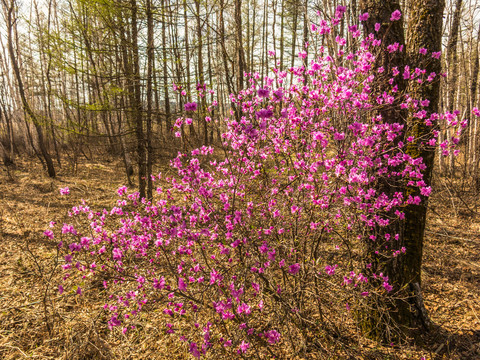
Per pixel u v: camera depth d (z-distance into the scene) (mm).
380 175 2568
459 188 7234
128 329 3018
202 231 2494
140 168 6168
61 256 4188
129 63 6016
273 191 2713
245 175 3070
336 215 2588
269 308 2922
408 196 2697
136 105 5910
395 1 2486
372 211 2568
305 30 9461
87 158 12875
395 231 2648
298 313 2451
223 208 2783
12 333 2916
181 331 2949
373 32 2576
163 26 6750
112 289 3549
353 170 2334
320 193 2555
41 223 5418
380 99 2490
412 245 2693
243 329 2326
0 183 8492
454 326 2908
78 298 3469
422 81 2549
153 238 2965
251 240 2529
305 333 2705
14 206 6418
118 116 8305
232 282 2363
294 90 2793
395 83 2594
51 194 7465
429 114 2625
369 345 2721
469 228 5270
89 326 3004
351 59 2885
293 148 2682
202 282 2598
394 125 2465
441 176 8078
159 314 3211
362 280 2557
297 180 2771
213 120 3291
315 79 2746
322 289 2758
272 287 2566
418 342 2686
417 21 2602
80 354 2689
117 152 12992
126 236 3186
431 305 3250
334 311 2895
